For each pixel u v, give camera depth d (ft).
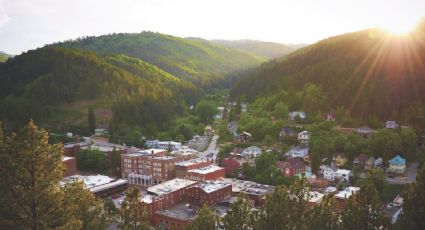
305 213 164.86
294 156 568.00
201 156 629.10
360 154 540.11
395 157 502.79
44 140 136.05
